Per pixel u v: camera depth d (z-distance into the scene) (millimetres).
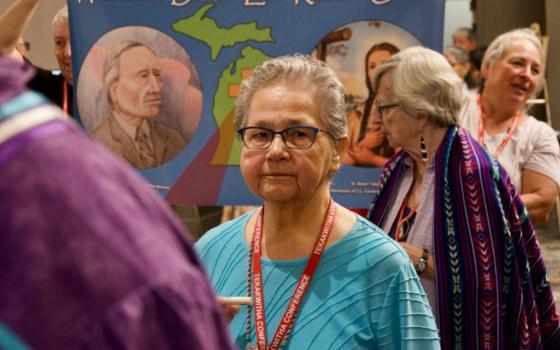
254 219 1810
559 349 2504
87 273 697
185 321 731
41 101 772
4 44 2547
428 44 2689
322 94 1678
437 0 2676
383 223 2576
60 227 703
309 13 2713
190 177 2816
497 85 3371
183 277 752
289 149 1644
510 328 2365
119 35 2803
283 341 1606
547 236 6543
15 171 716
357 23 2703
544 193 3336
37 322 681
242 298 1595
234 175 2797
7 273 692
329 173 1729
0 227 701
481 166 2383
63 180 720
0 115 740
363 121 2729
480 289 2312
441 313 2336
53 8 3512
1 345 678
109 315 693
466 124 3451
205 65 2771
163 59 2789
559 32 6914
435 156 2414
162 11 2771
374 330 1608
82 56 2824
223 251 1796
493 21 7195
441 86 2412
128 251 720
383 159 2730
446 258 2340
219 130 2791
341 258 1660
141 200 777
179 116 2801
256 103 1683
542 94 6805
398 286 1628
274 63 1715
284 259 1698
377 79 2523
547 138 3416
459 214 2354
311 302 1629
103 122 2842
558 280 5223
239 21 2742
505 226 2350
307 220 1709
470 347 2322
